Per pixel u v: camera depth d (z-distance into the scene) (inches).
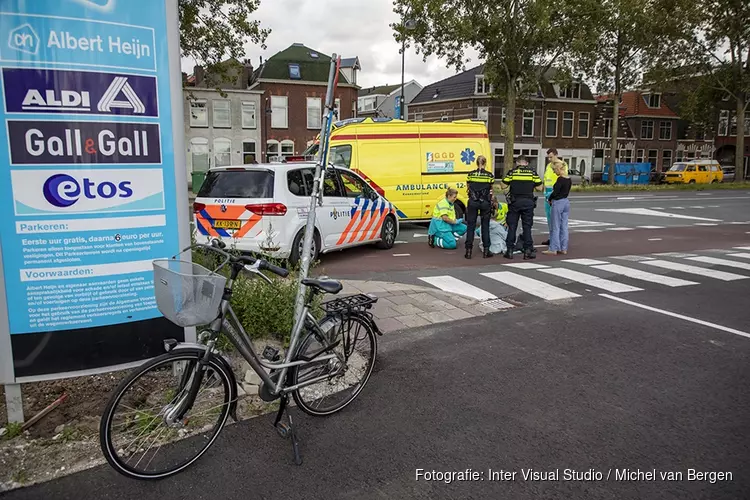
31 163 136.6
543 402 162.2
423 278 326.6
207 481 122.6
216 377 130.1
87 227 143.9
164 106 150.8
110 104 143.0
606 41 1318.9
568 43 1056.2
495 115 1764.3
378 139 516.1
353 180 400.8
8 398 141.3
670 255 417.7
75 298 144.9
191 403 125.6
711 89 1598.2
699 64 1464.1
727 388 171.9
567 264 374.6
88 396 160.1
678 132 2124.8
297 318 144.6
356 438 141.5
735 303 272.1
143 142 148.7
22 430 141.3
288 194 328.8
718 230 590.9
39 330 142.6
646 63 1386.6
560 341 215.5
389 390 170.4
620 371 185.5
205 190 340.5
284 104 1469.0
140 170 149.3
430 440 140.6
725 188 1445.6
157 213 153.0
